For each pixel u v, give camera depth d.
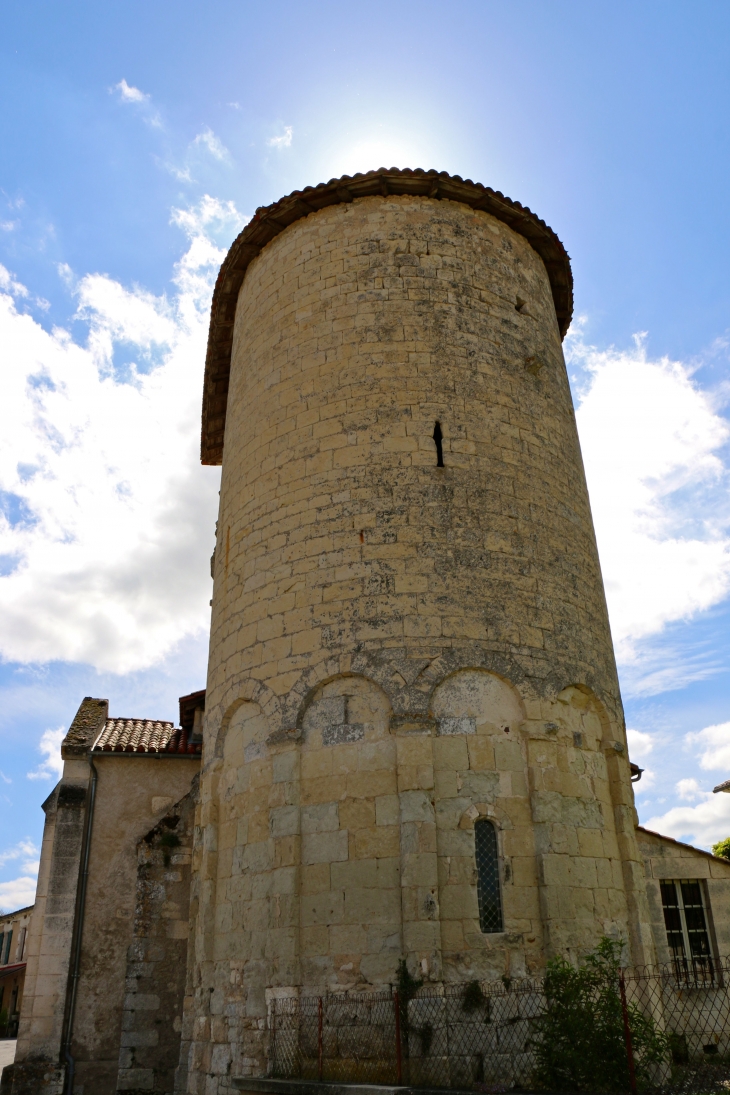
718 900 16.52
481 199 19.36
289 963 13.07
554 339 20.56
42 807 21.44
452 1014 12.09
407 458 16.20
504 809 13.63
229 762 15.99
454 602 14.92
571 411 20.28
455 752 13.81
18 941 58.56
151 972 18.64
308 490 16.52
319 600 15.39
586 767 14.97
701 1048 14.89
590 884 13.87
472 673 14.49
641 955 14.09
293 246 19.66
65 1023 19.02
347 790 13.85
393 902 12.91
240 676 16.14
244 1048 13.35
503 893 13.09
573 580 16.77
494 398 17.48
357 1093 10.67
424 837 13.04
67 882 20.31
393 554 15.27
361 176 18.66
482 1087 11.29
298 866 13.70
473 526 15.79
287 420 17.59
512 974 12.58
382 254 18.41
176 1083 15.10
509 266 19.67
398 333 17.48
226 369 24.48
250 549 17.11
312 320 18.27
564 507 17.56
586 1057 10.95
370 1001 12.42
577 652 15.91
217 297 22.52
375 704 14.27
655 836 16.59
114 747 21.98
